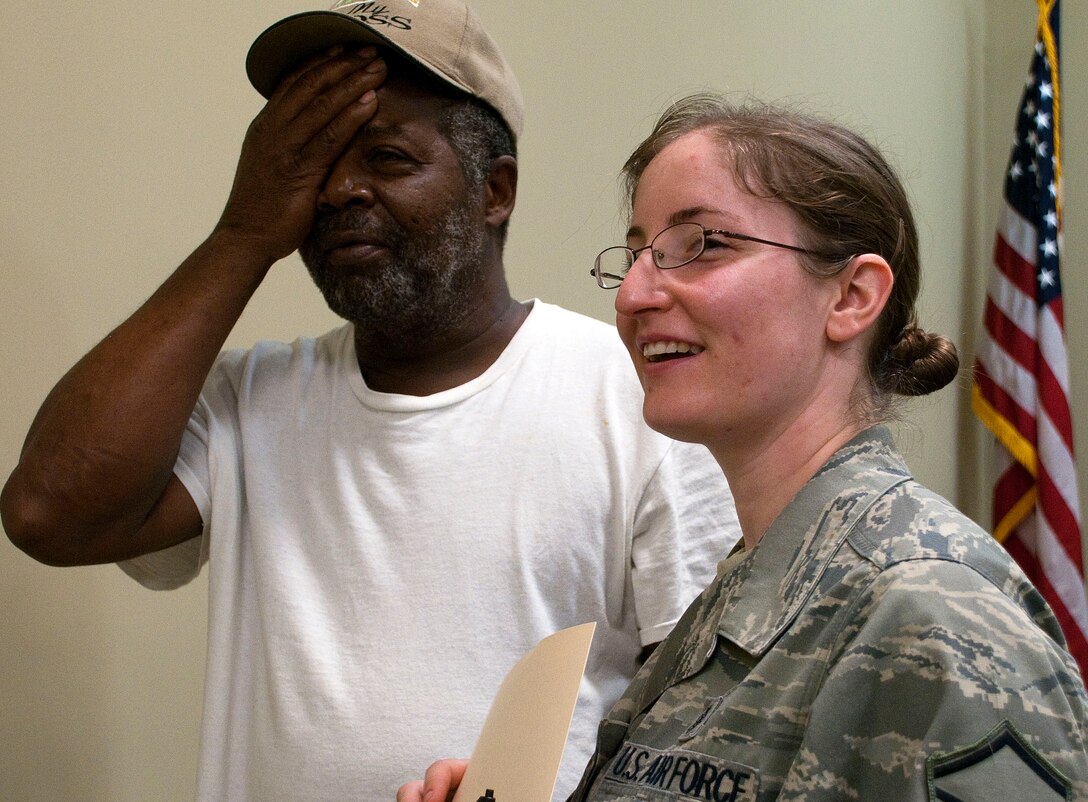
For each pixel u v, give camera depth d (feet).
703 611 3.33
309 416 5.11
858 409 3.28
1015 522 12.84
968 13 14.07
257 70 4.93
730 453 3.35
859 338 3.34
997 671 2.39
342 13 4.70
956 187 13.58
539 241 8.60
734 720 2.73
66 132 6.39
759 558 3.06
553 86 8.71
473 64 4.92
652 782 2.80
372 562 4.74
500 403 4.98
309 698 4.60
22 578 6.09
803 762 2.48
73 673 6.27
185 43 6.93
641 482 4.83
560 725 2.97
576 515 4.78
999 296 13.06
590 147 9.01
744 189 3.23
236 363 5.34
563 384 5.03
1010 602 2.52
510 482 4.82
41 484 4.56
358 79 4.66
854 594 2.69
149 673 6.62
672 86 9.75
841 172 3.26
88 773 6.29
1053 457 12.43
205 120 7.02
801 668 2.69
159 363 4.61
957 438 13.32
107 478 4.53
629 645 4.99
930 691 2.40
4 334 6.09
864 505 2.91
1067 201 13.47
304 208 4.75
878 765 2.42
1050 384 12.60
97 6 6.55
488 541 4.73
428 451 4.87
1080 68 13.46
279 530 4.91
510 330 5.21
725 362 3.18
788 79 10.96
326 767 4.52
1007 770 2.31
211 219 7.04
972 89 14.11
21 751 6.01
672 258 3.28
